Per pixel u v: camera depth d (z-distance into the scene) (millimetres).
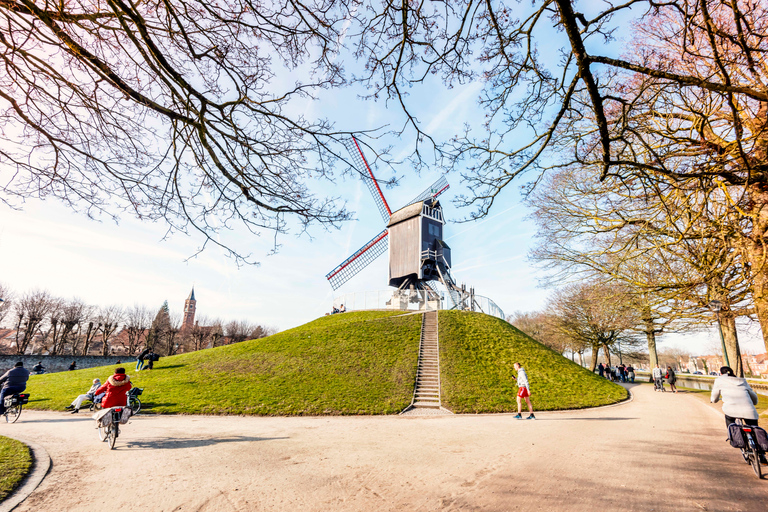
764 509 4723
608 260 16297
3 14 4824
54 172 6156
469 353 22812
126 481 5973
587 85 5293
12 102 5535
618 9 5043
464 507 4820
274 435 10188
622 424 11953
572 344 46219
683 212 10039
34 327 56438
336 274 39562
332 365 21500
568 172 15555
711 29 5816
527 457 7406
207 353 26141
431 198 35219
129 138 6363
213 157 5477
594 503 4910
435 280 33125
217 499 5203
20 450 7648
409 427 11688
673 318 14938
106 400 8602
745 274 11312
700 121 9078
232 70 5547
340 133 5828
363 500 5125
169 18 5000
